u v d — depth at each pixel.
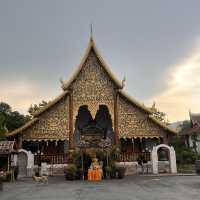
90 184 22.48
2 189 19.25
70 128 34.66
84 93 35.88
